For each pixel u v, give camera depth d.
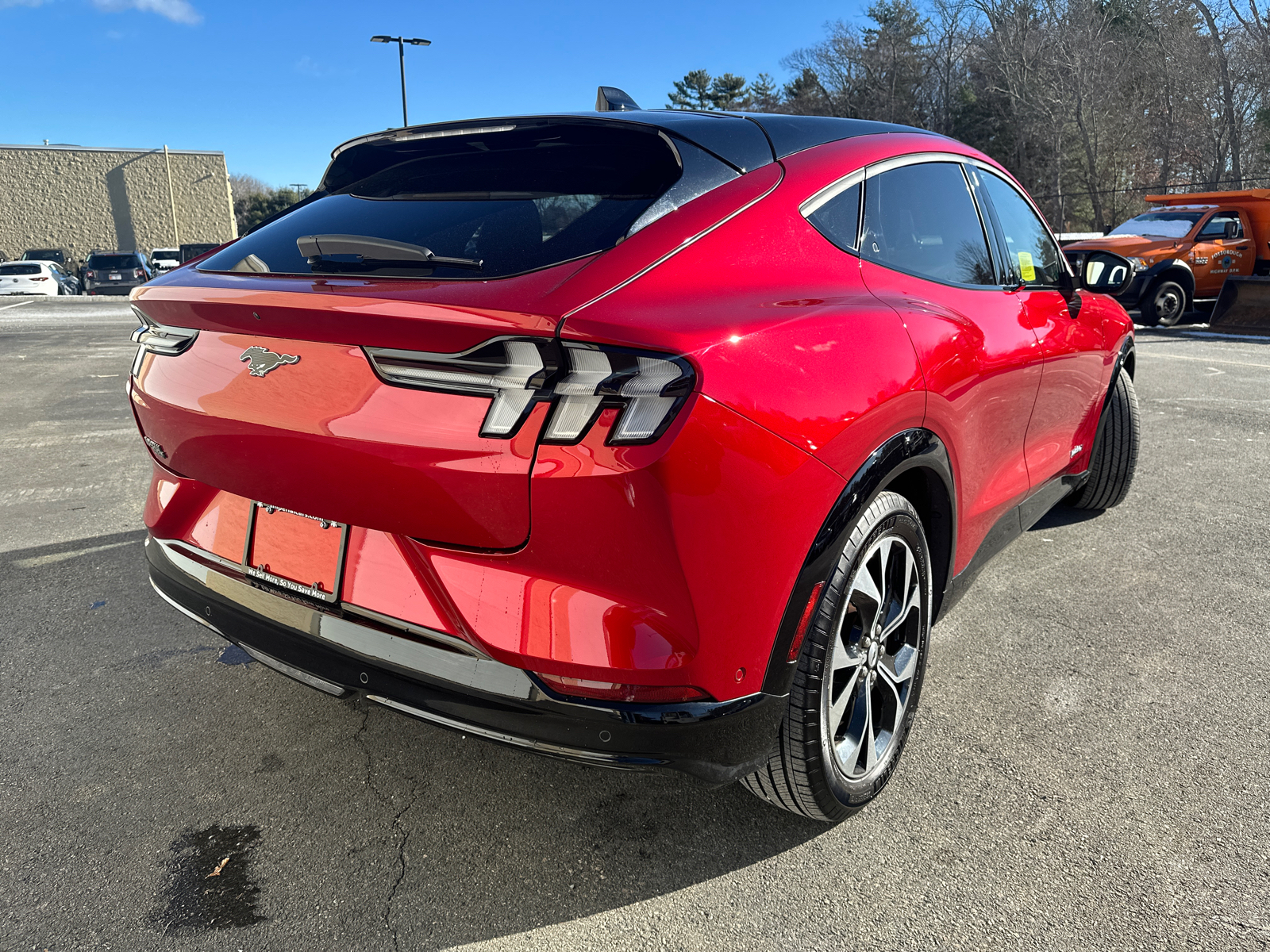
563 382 1.40
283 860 1.86
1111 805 2.04
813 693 1.72
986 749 2.27
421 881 1.80
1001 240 2.79
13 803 2.03
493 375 1.43
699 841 1.93
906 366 1.90
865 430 1.74
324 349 1.60
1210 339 11.19
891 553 2.01
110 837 1.92
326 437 1.60
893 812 2.02
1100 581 3.38
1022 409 2.68
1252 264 13.13
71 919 1.68
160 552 2.15
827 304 1.82
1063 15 41.06
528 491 1.44
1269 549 3.71
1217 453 5.31
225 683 2.59
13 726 2.35
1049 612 3.10
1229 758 2.22
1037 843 1.91
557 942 1.65
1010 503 2.77
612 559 1.45
